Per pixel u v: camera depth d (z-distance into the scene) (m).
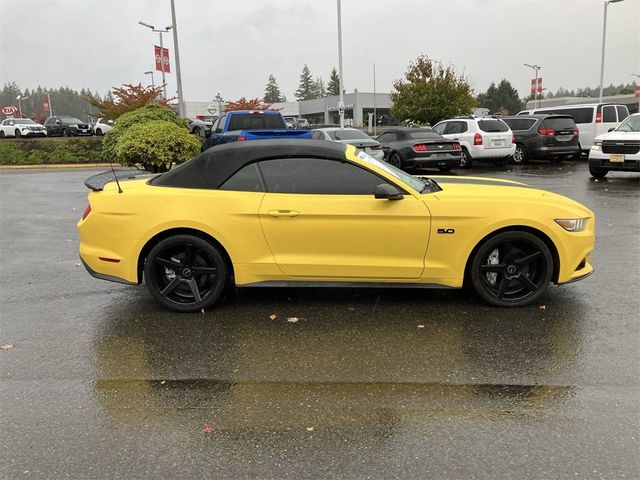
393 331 4.57
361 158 4.95
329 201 4.79
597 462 2.84
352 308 5.12
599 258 6.71
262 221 4.81
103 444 3.06
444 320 4.79
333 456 2.92
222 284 5.02
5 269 6.66
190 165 5.00
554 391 3.57
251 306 5.23
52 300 5.51
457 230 4.79
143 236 4.91
